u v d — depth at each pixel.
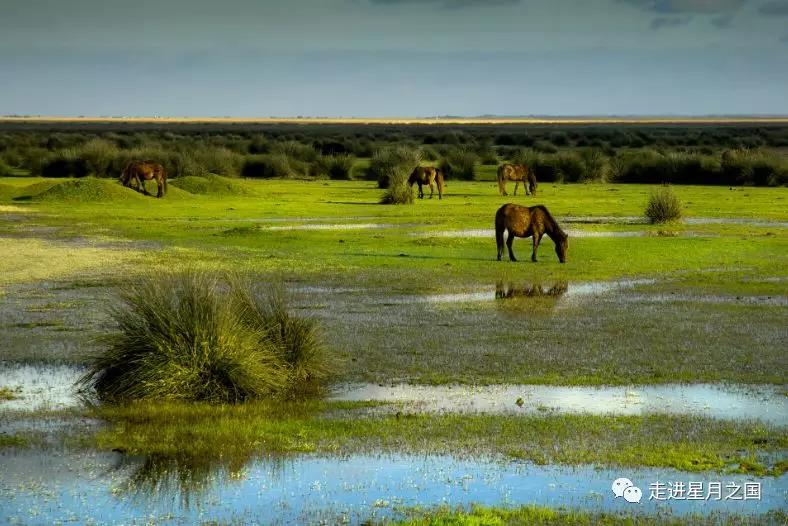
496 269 34.75
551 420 15.85
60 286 30.00
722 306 27.25
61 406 16.92
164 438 15.00
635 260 37.44
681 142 163.00
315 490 12.61
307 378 18.81
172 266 34.47
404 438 14.88
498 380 18.70
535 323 24.50
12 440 14.88
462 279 32.31
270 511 11.86
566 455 14.00
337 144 133.75
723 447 14.40
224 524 11.45
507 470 13.41
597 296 28.98
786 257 38.53
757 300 28.33
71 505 12.09
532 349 21.39
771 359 20.48
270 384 17.84
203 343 17.59
